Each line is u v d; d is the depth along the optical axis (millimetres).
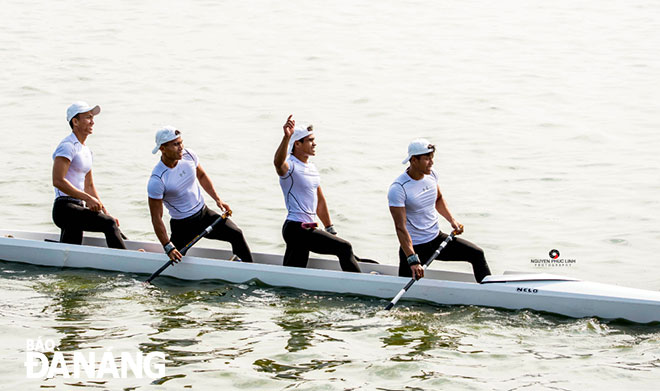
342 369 12406
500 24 47594
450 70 38156
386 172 25141
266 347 13250
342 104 32812
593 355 12953
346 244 15797
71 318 14523
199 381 12008
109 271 17078
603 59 40094
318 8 51188
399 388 11773
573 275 17625
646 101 32906
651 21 47875
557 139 28469
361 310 14953
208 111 31859
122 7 51688
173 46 42406
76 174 17094
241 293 15828
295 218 15898
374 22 47844
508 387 11812
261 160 26266
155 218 16172
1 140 28125
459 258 15570
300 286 15945
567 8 51625
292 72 37594
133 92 34375
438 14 50031
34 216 21578
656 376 12148
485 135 28969
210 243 20594
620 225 20672
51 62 39062
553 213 21703
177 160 16250
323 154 26750
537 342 13508
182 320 14445
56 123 30172
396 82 36094
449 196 23172
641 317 14234
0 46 41969
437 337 13703
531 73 37625
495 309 14984
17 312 14789
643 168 25188
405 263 15414
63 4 52656
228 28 46250
